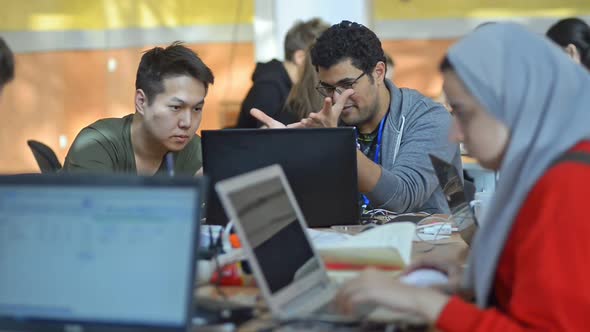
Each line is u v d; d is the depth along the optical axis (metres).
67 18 12.73
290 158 4.70
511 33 3.04
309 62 6.81
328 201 4.75
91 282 2.94
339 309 3.12
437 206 5.89
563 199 2.79
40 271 2.99
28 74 12.89
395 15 11.91
